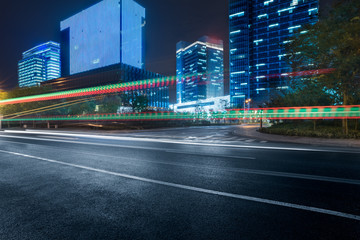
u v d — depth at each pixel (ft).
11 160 27.40
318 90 57.77
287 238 8.86
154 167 22.58
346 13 51.01
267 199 13.26
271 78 376.89
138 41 526.57
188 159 27.04
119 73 338.34
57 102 181.47
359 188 15.31
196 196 13.91
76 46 576.61
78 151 34.63
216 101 481.87
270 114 86.43
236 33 421.18
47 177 18.99
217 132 88.74
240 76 413.18
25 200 13.50
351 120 63.62
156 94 403.54
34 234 9.39
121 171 20.92
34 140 55.01
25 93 177.27
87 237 9.07
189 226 9.94
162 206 12.32
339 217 10.76
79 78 380.17
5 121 177.68
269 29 386.73
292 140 47.78
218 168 21.94
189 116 186.09
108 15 506.48
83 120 138.92
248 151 33.63
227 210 11.68
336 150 34.17
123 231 9.54
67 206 12.47
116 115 143.54
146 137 64.80
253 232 9.35
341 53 51.57
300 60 62.44
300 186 15.83
